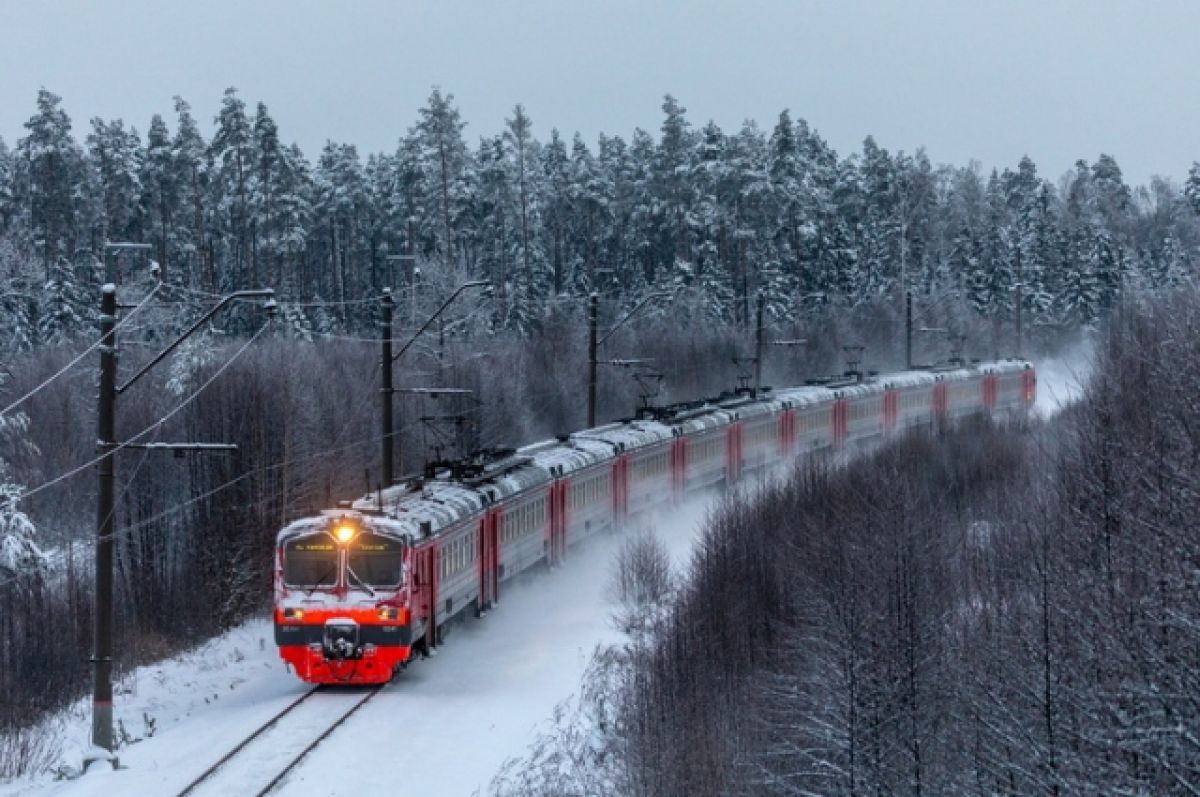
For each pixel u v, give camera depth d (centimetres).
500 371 8700
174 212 11956
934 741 2844
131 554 5319
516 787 2911
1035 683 2559
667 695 3222
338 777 2992
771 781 2805
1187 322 4106
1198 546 2528
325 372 7350
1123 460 3325
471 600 4512
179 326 8788
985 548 4250
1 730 3541
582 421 9456
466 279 10406
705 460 7094
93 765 3155
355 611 3784
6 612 4331
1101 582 2716
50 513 6394
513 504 4953
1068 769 2270
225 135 11012
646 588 4725
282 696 3762
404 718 3469
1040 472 4784
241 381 5900
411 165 12081
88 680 4200
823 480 5456
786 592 4122
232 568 5306
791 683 3281
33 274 10144
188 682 4262
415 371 8131
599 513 5947
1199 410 3334
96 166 11625
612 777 2977
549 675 3919
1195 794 2038
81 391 7381
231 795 2836
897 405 9269
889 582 3444
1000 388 10812
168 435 5947
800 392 8431
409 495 4316
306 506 5916
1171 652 2327
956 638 3288
